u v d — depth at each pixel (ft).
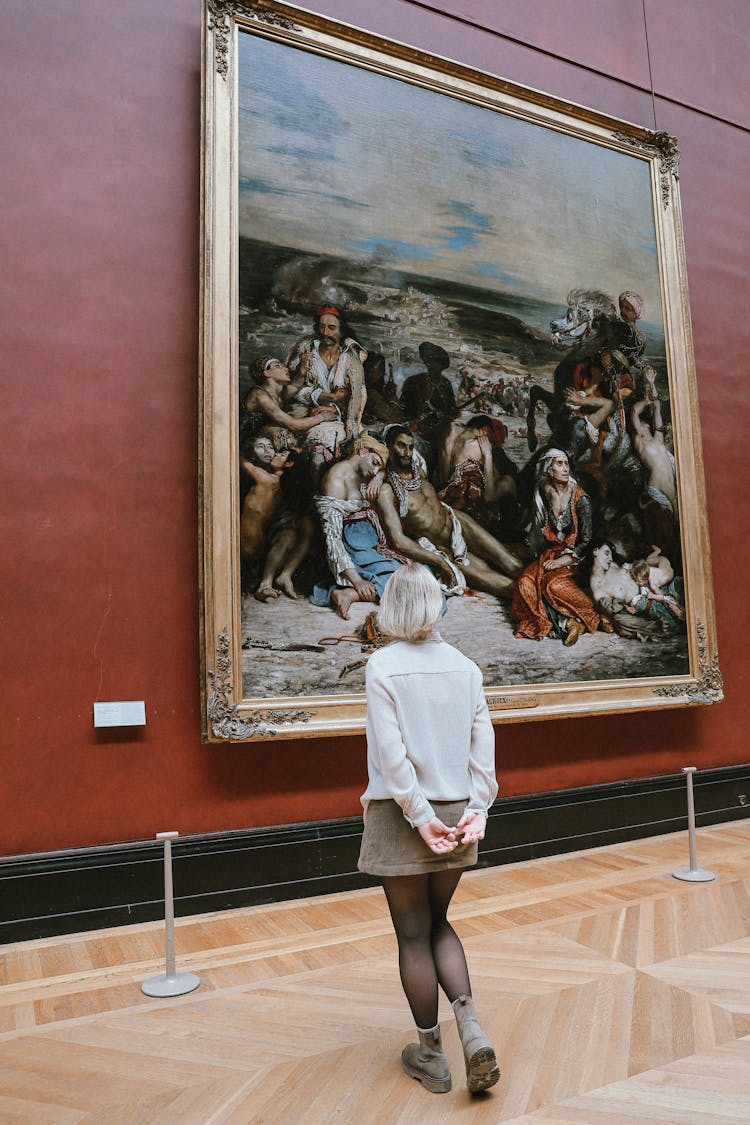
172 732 18.38
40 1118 9.48
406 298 22.08
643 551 24.91
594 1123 9.12
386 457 21.20
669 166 27.17
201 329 19.07
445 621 21.50
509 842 21.75
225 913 17.90
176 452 19.24
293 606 19.51
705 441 27.66
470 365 22.80
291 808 19.42
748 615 27.63
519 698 21.94
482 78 23.81
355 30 21.89
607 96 27.40
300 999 12.93
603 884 19.27
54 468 17.89
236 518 18.84
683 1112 9.30
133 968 14.64
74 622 17.71
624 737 24.40
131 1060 10.95
